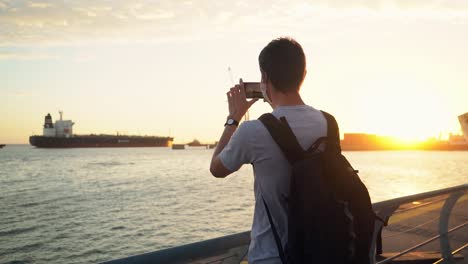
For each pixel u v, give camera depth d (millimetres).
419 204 3082
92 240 25172
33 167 104688
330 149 1565
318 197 1373
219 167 1578
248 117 1749
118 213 35031
